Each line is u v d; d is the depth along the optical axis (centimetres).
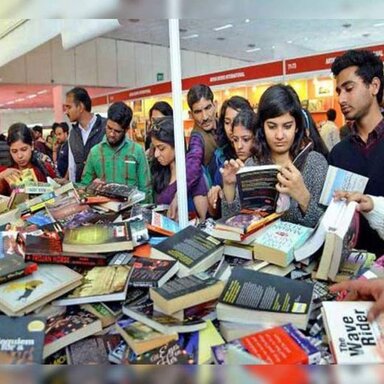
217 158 232
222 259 120
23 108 2403
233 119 196
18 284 100
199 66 1519
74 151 327
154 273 107
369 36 1209
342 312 88
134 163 246
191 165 204
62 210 160
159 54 1496
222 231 121
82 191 188
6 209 187
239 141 186
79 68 1352
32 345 81
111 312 97
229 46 1395
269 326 90
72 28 317
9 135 253
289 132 146
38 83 1309
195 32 1161
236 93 890
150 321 91
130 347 86
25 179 223
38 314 95
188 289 96
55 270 108
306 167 147
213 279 102
